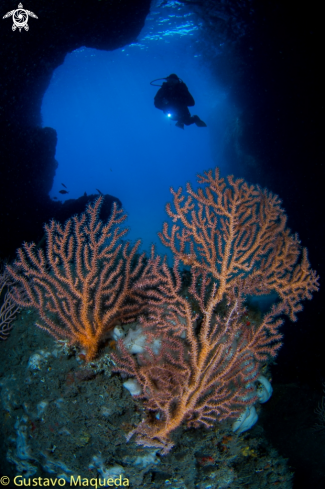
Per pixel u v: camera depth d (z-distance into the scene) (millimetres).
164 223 3031
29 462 3826
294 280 3312
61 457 3490
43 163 12484
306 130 12109
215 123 26812
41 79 11594
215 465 3322
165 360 2801
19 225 10445
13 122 10125
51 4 9211
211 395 2738
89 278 2969
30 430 3568
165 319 2760
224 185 3117
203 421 2807
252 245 3191
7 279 5113
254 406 3629
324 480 5840
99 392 2941
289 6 11070
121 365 2785
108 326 3107
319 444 6238
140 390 2840
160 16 17500
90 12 10773
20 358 3703
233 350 3027
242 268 2967
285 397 7086
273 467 3635
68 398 3125
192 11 15703
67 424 3236
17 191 10523
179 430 2861
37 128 11891
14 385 3693
